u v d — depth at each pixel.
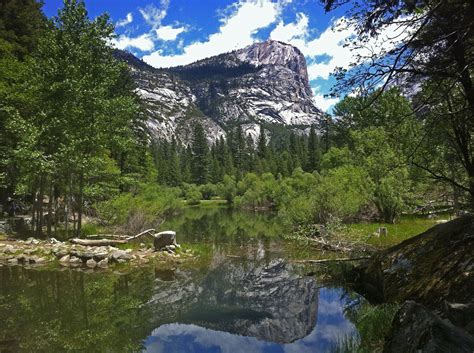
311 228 19.66
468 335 4.08
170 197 42.34
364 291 10.80
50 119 20.02
